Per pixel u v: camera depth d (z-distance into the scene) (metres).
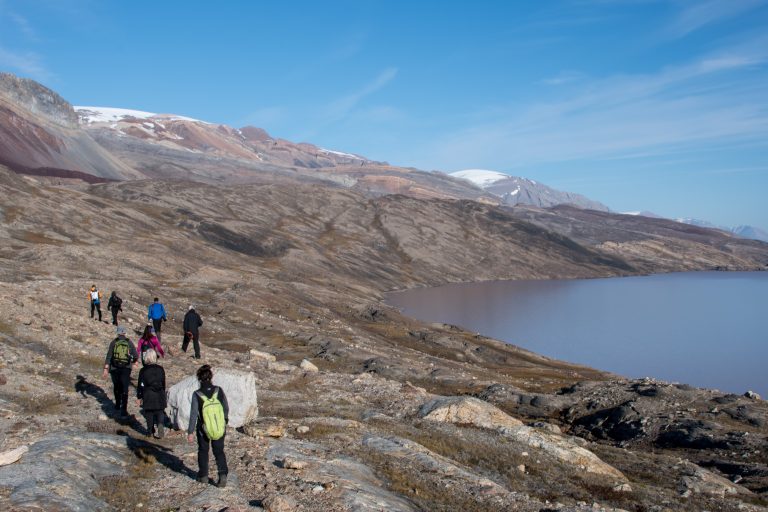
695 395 39.12
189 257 149.50
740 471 27.12
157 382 15.02
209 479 11.73
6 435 12.89
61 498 9.46
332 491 12.07
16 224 129.00
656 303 188.00
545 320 146.62
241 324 58.81
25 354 22.39
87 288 50.34
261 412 20.80
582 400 40.81
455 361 70.75
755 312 163.88
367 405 26.42
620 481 20.23
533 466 19.39
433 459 17.02
